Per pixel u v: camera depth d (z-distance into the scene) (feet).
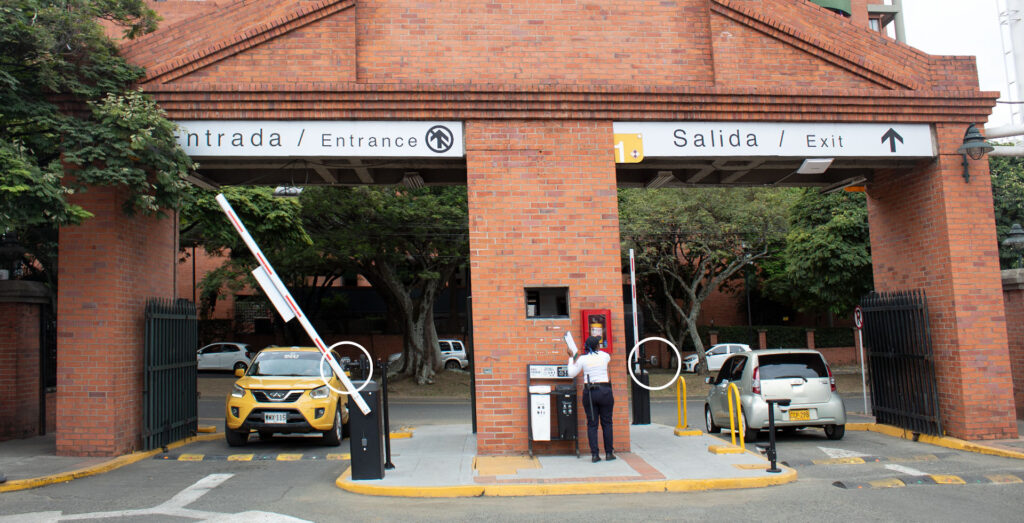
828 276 86.33
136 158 32.14
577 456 32.14
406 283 114.42
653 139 35.68
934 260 38.88
